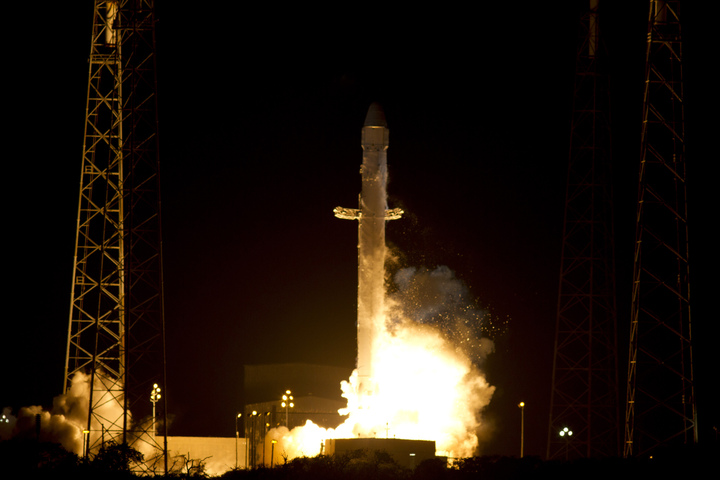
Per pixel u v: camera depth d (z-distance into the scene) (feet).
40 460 277.64
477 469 292.40
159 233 323.16
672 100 326.44
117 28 333.21
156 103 327.88
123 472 284.82
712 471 278.87
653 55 327.47
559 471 284.82
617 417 352.49
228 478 295.69
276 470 297.12
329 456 309.63
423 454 334.03
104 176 346.13
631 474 281.13
